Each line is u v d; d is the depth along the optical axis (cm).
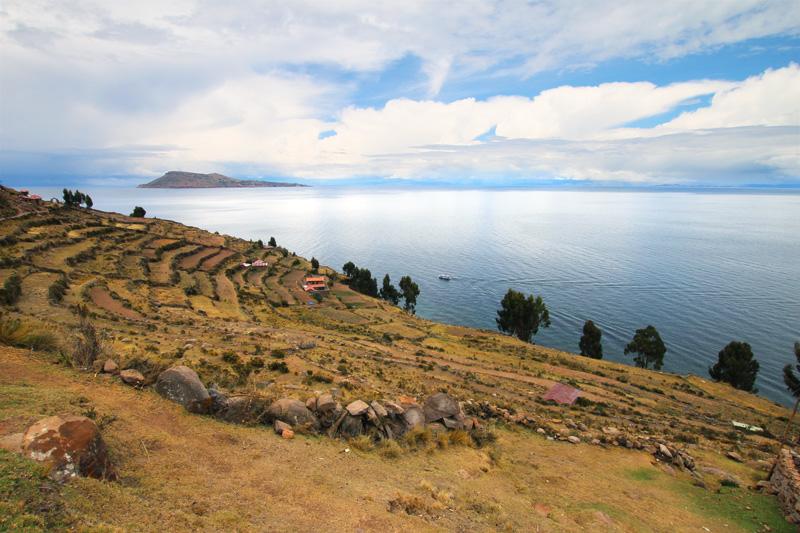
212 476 989
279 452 1222
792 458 1777
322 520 909
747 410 4991
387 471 1310
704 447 2541
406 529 948
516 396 3450
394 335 7019
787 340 10706
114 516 704
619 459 2025
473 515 1141
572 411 3180
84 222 11206
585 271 19800
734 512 1596
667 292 15750
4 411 982
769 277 17688
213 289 8488
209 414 1329
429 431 1730
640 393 4941
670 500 1641
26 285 5244
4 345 1568
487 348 6919
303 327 6253
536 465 1773
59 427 805
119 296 5638
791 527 1504
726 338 11031
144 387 1377
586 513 1374
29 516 608
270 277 12362
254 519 846
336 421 1538
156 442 1072
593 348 8531
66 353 1572
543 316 9969
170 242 11694
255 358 2903
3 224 8750
